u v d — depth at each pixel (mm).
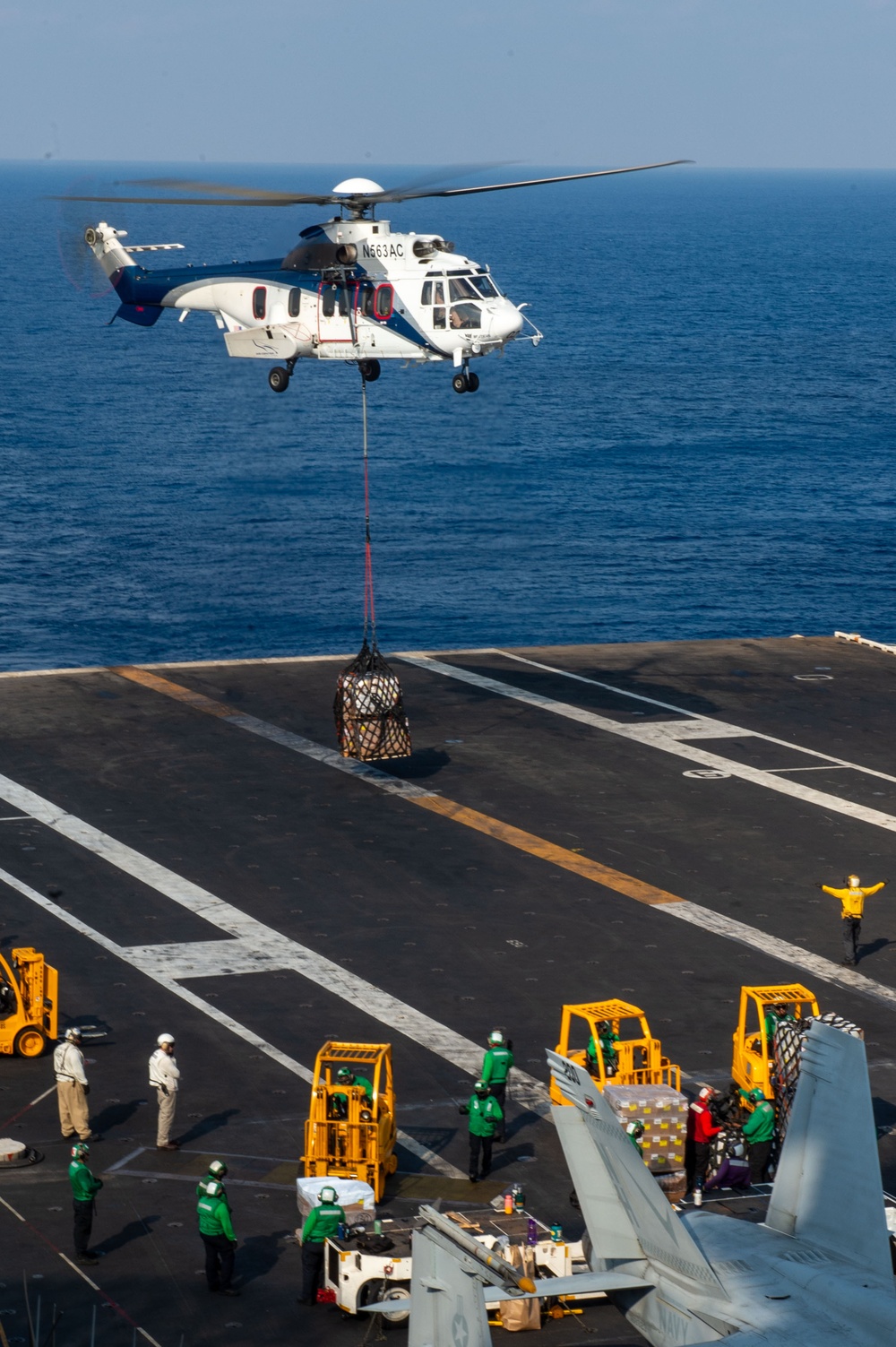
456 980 36062
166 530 124750
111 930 37875
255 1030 33625
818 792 48438
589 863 42750
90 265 51250
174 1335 23922
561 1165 29250
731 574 117812
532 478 148125
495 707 55688
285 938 37781
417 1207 27594
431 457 156000
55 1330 23750
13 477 142000
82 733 51312
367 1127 27625
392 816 45406
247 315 47938
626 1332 24562
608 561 119875
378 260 45344
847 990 36281
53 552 116562
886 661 63156
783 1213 20531
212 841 43156
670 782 48812
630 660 62344
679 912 40031
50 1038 33062
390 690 46531
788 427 178750
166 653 95062
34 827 43562
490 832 44562
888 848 44438
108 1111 30531
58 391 190125
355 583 111250
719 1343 17859
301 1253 26047
